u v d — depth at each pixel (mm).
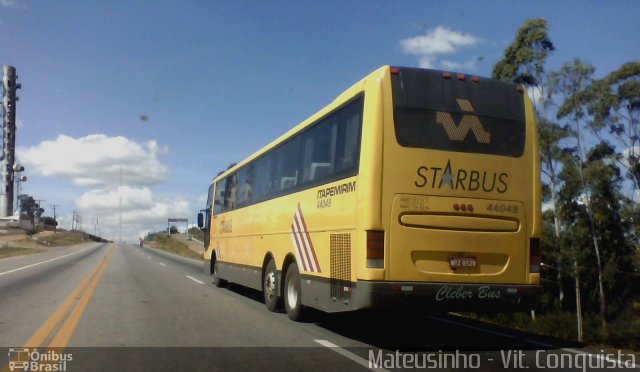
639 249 19219
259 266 13484
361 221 8258
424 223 8258
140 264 32812
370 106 8406
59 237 117125
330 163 9602
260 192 13766
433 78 8656
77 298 14508
